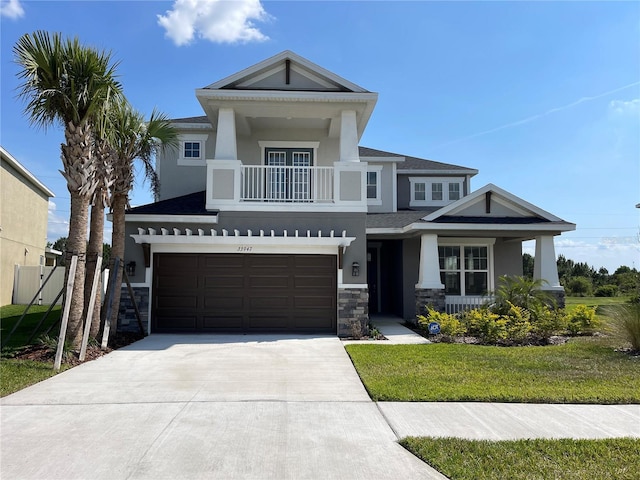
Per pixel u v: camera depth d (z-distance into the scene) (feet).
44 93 27.81
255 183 51.42
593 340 37.86
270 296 41.60
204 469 14.21
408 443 16.02
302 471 14.14
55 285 72.84
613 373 26.03
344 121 44.42
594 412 19.66
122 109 35.01
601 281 128.67
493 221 46.60
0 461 14.67
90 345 32.63
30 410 19.66
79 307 30.96
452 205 47.34
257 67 43.78
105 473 13.91
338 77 43.55
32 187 79.56
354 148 43.86
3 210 67.26
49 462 14.62
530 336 39.04
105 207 34.60
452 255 53.83
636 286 70.38
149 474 13.88
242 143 51.96
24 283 72.69
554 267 47.52
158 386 23.63
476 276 53.78
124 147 36.19
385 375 25.54
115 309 37.37
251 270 41.70
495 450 15.49
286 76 44.73
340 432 17.25
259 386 23.68
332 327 41.55
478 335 39.81
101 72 29.32
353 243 41.78
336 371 27.07
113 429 17.44
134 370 27.14
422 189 67.26
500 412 19.58
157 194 41.73
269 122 50.01
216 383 24.25
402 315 53.47
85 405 20.38
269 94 42.57
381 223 50.93
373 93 43.11
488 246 53.88
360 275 41.24
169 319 41.16
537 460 14.78
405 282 53.36
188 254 41.57
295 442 16.29
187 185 55.52
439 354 31.45
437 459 14.82
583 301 90.79
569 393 21.85
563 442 16.17
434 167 67.56
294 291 41.70
